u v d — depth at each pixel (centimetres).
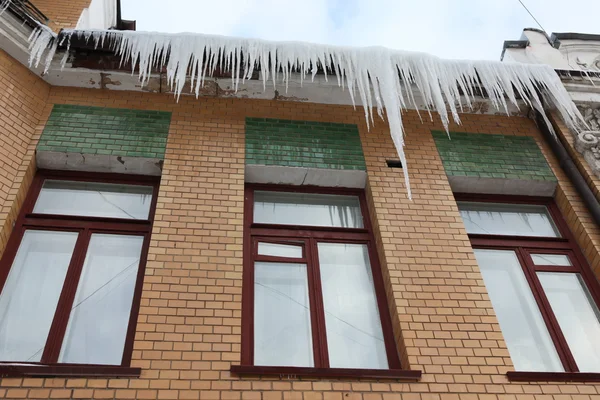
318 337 508
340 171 629
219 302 487
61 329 475
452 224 591
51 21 766
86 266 523
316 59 679
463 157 674
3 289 493
